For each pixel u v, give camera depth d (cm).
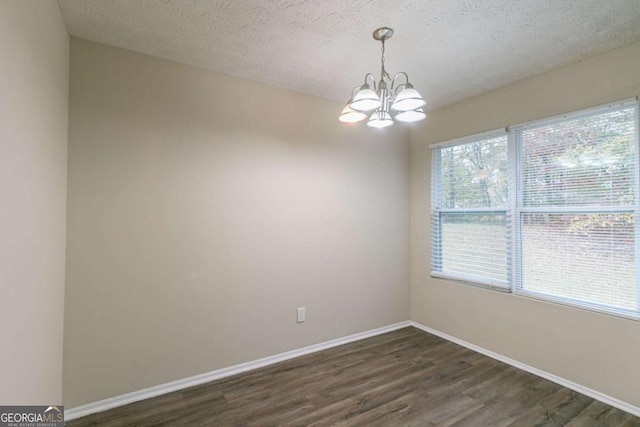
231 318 264
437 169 350
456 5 176
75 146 206
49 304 164
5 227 104
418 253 370
